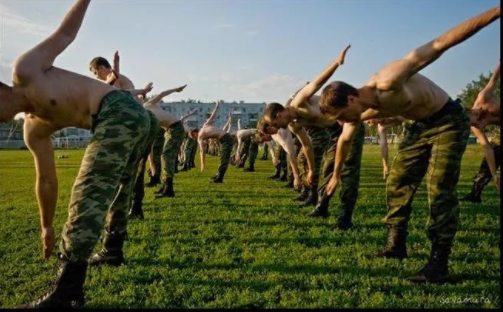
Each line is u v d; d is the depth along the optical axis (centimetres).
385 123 617
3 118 348
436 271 397
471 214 726
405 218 464
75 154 3844
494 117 500
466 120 406
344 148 481
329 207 815
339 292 367
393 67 379
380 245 527
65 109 357
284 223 667
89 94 358
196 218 712
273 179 1437
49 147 395
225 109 12669
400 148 450
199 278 412
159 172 1198
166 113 961
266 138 638
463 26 332
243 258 477
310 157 673
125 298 362
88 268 443
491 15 316
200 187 1190
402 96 389
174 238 574
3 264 466
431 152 407
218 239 570
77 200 332
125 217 455
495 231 595
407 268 435
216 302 352
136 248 520
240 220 696
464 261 451
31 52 347
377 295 359
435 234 399
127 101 363
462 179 1359
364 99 404
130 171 443
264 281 402
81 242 327
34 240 576
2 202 936
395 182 457
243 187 1188
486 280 396
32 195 1063
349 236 574
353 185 618
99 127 349
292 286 390
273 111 591
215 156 3309
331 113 418
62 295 329
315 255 486
